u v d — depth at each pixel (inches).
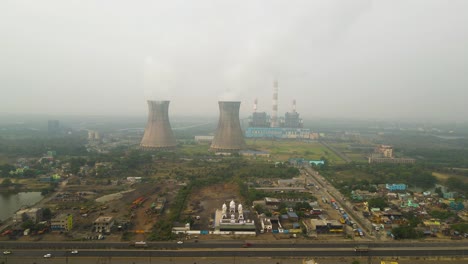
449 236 3058.6
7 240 2854.3
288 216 3442.4
